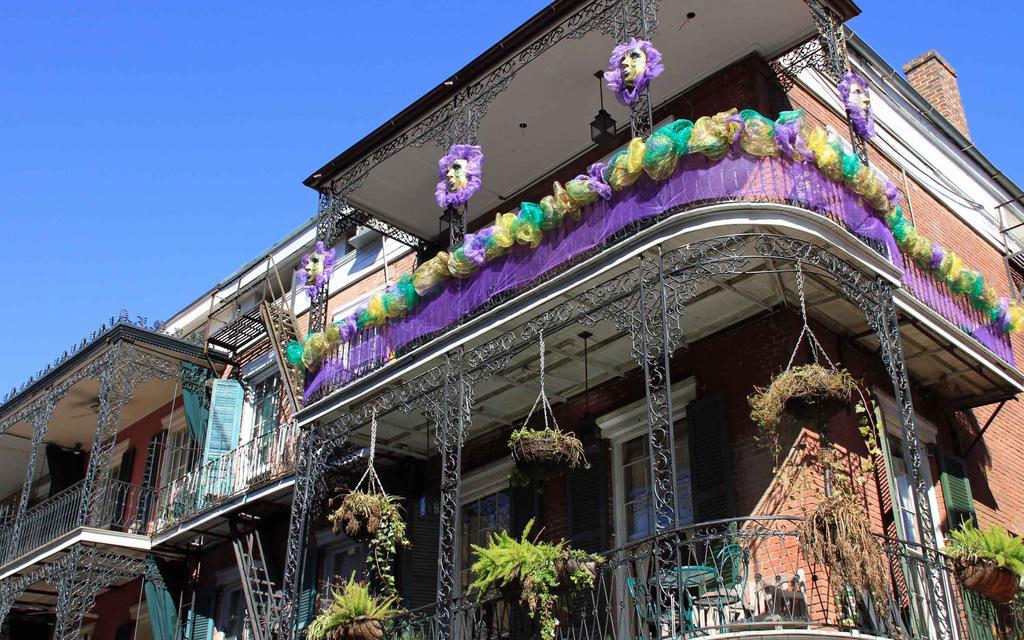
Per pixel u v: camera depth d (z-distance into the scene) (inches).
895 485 431.8
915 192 573.9
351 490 548.4
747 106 499.2
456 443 450.9
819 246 384.2
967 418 511.5
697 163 388.8
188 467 773.3
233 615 670.5
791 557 393.7
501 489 539.5
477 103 512.1
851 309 431.5
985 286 470.6
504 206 621.0
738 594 375.9
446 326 469.1
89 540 677.9
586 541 467.8
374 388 490.9
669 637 338.3
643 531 456.8
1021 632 402.3
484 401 522.0
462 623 422.3
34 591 796.0
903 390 382.3
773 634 333.1
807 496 396.8
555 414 521.7
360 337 519.2
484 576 398.3
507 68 507.5
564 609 387.9
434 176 597.9
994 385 478.3
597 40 497.7
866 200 414.3
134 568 709.9
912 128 594.2
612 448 485.4
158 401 835.4
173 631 693.9
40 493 981.8
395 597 483.5
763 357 436.8
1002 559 376.5
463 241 490.0
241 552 619.2
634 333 387.2
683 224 379.9
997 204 646.5
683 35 498.0
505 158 588.1
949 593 413.1
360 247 723.4
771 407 352.8
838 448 420.2
